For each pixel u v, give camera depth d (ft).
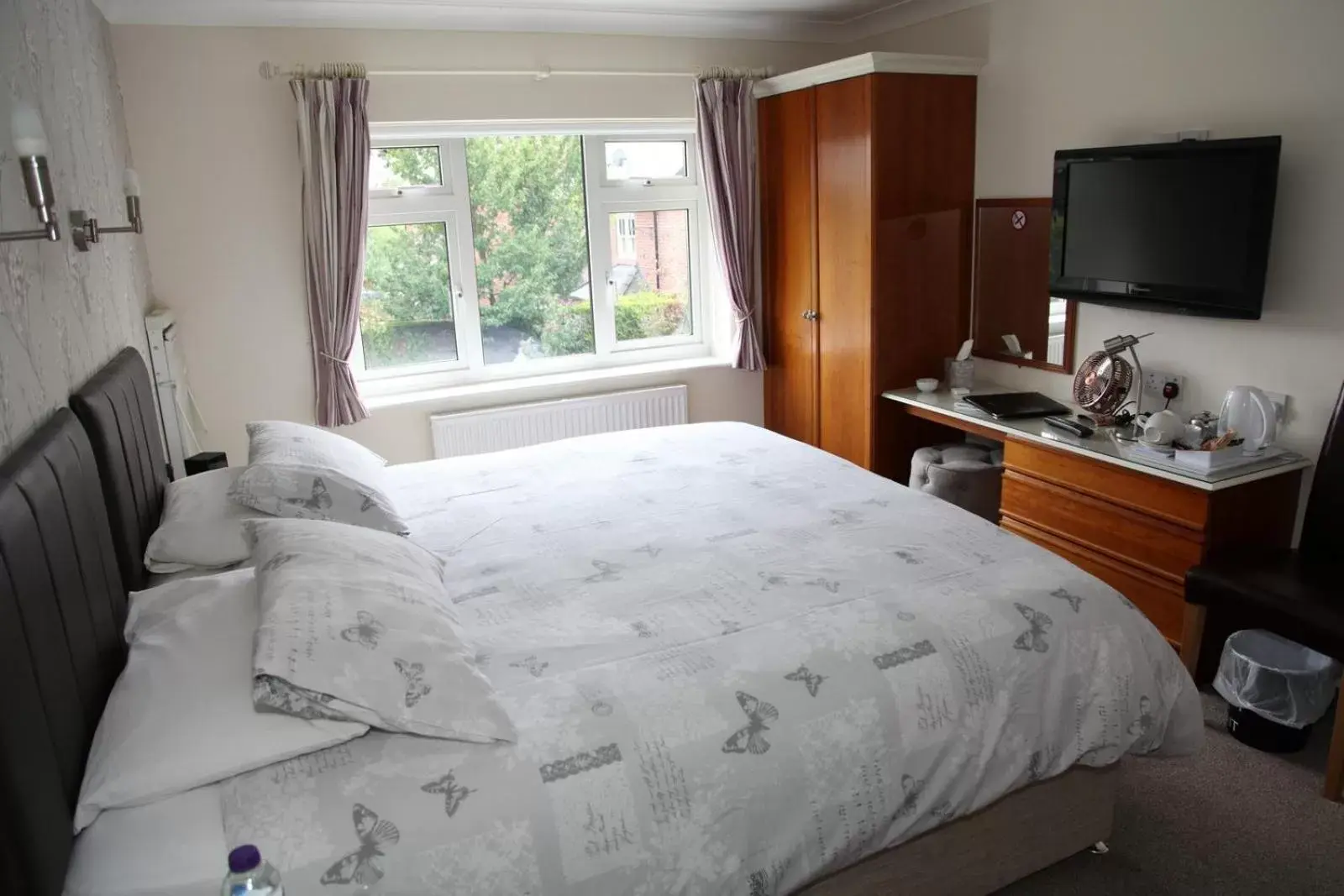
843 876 5.75
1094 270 10.94
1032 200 12.17
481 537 7.95
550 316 14.88
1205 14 9.70
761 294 15.46
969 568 6.87
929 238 13.03
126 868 4.18
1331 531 8.36
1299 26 8.82
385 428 13.46
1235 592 8.03
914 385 13.52
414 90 12.60
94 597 5.33
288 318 12.53
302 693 4.76
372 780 4.68
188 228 11.85
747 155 14.53
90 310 7.30
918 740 5.55
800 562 7.09
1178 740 6.54
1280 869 6.82
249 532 6.38
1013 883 6.75
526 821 4.62
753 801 5.06
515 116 13.20
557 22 13.07
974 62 12.53
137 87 11.30
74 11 8.39
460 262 13.97
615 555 7.41
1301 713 8.06
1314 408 9.14
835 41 15.10
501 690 5.41
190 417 12.07
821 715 5.39
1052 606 6.35
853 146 12.69
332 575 5.57
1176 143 9.63
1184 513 9.04
